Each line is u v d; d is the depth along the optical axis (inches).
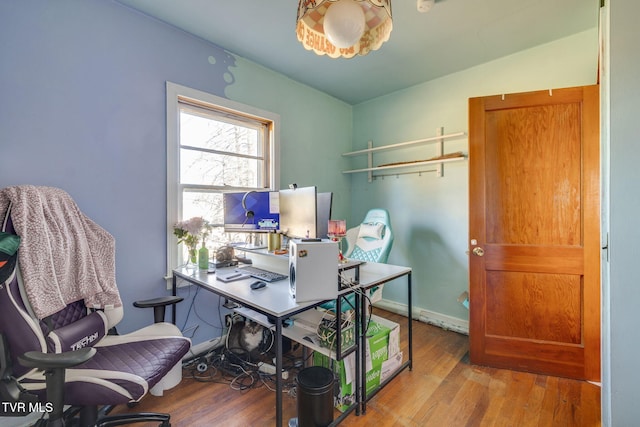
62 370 40.6
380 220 109.5
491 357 84.9
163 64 83.0
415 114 123.7
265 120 108.7
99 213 72.9
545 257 80.9
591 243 76.7
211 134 97.4
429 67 108.0
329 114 134.1
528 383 76.8
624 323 45.1
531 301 82.4
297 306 55.1
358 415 64.9
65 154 67.8
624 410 45.1
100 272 61.9
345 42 55.8
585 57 87.0
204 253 82.9
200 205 94.7
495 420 63.2
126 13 76.5
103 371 48.1
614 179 45.7
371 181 138.5
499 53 98.8
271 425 61.8
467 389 74.3
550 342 80.4
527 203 82.9
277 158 111.0
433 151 118.2
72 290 57.1
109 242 65.1
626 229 44.9
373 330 75.4
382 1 52.0
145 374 49.8
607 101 48.3
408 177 125.7
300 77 116.0
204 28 85.7
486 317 86.0
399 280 128.5
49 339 49.8
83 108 70.1
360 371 66.5
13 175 61.6
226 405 68.1
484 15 79.2
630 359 44.8
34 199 52.5
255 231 82.5
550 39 90.8
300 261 56.5
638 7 44.1
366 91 130.0
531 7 76.0
